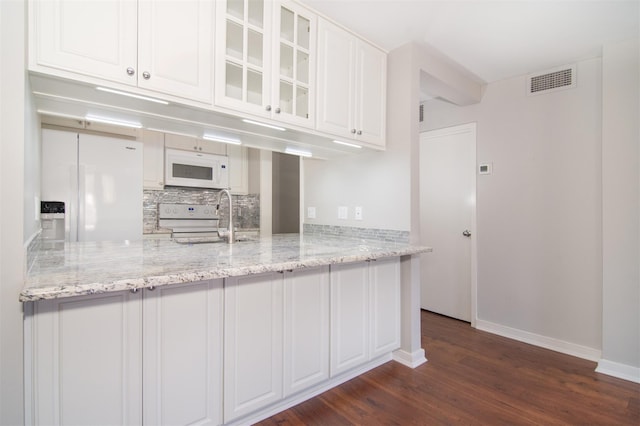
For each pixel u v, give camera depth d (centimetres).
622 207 224
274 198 381
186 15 142
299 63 195
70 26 115
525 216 286
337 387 200
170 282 110
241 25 161
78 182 264
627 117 222
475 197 319
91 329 110
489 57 256
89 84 121
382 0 186
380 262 215
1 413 95
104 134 293
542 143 276
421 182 367
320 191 300
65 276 107
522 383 209
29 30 107
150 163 315
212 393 137
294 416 170
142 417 120
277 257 157
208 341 136
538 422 168
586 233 254
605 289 230
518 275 290
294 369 166
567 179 263
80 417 108
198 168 341
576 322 257
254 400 151
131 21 128
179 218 338
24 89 100
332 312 184
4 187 95
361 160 263
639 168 217
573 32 218
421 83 267
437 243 353
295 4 184
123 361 116
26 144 104
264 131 193
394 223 240
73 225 262
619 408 182
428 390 198
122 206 286
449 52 247
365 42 225
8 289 95
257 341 151
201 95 146
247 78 167
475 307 317
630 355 219
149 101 140
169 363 126
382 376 216
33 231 134
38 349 102
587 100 254
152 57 133
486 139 311
